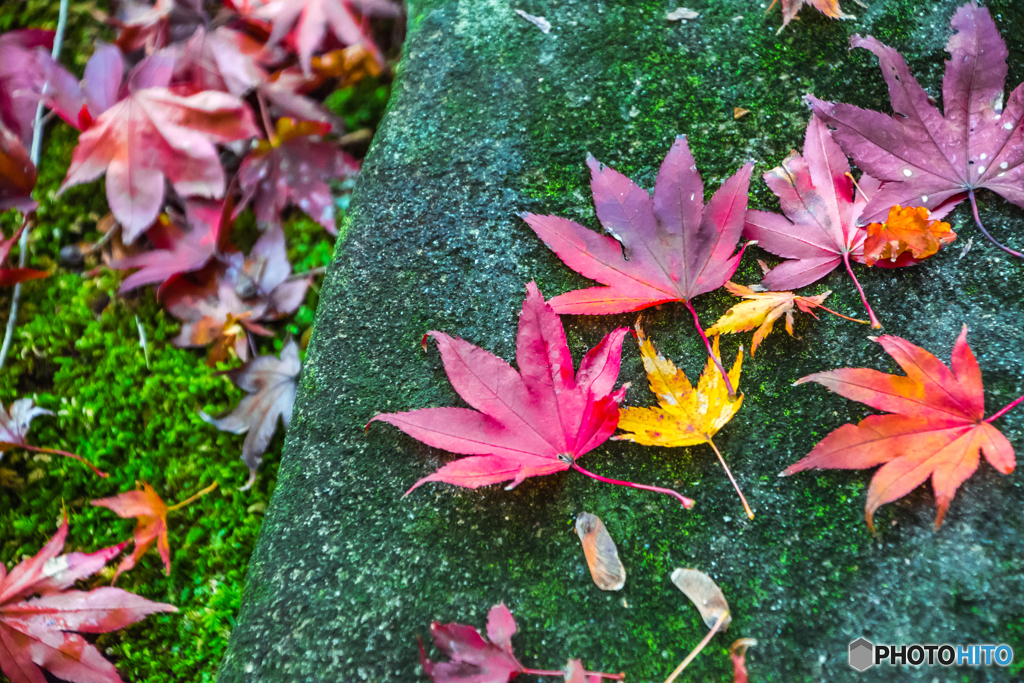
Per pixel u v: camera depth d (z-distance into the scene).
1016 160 0.40
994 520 0.39
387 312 0.42
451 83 0.44
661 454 0.40
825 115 0.41
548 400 0.39
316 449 0.42
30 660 0.41
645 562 0.39
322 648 0.40
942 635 0.38
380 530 0.40
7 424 0.45
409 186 0.43
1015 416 0.39
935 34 0.43
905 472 0.38
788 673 0.38
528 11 0.45
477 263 0.42
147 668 0.44
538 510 0.40
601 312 0.40
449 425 0.39
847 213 0.41
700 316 0.41
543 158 0.43
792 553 0.39
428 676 0.39
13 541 0.45
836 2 0.43
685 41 0.44
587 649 0.39
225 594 0.44
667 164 0.41
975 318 0.40
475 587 0.40
